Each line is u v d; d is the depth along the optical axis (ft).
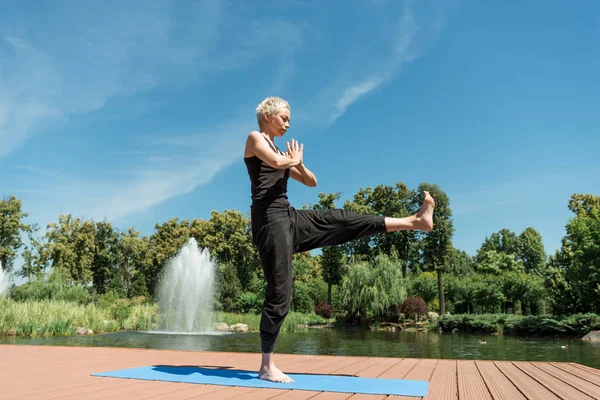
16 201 124.57
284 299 8.45
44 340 44.21
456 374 9.36
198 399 6.26
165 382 8.05
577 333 67.97
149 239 158.61
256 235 8.78
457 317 84.17
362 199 145.59
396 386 7.47
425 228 8.64
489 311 126.93
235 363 11.53
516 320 76.64
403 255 137.69
